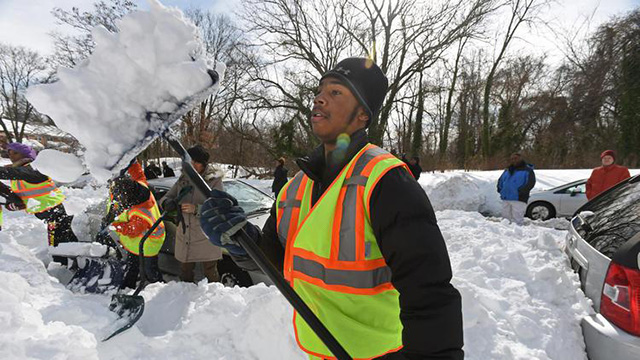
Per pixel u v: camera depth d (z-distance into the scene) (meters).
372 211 0.85
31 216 5.55
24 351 1.63
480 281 2.96
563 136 22.36
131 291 2.86
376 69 1.02
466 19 15.55
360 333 0.96
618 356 1.77
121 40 0.90
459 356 0.76
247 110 16.86
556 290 2.64
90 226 4.02
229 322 2.27
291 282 1.09
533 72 24.78
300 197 1.12
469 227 4.96
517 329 2.33
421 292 0.77
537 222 7.55
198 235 3.07
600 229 2.29
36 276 2.71
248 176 17.34
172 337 2.19
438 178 11.60
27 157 3.54
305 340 1.15
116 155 0.94
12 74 29.55
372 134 17.33
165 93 0.92
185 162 1.00
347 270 0.92
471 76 24.72
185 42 0.93
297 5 15.74
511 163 6.74
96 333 2.11
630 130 19.42
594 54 22.52
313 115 1.02
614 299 1.85
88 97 0.90
